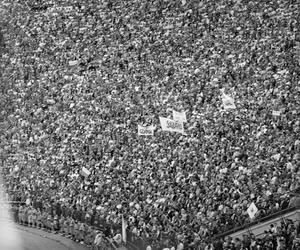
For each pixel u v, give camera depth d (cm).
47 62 12194
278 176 7081
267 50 10144
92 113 10506
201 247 6600
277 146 7812
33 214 8956
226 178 7450
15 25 13338
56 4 13362
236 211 6862
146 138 9275
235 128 8569
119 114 10194
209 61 10550
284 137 7944
